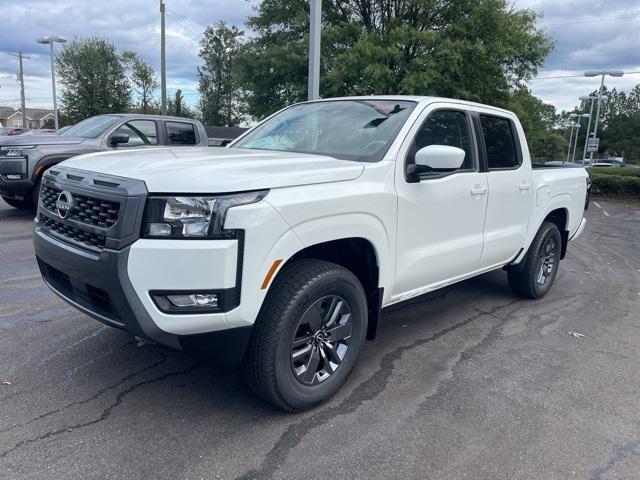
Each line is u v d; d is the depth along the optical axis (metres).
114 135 9.49
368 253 3.43
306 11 20.92
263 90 22.02
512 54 20.00
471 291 5.94
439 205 3.89
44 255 3.17
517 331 4.75
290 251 2.82
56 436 2.84
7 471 2.54
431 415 3.23
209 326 2.66
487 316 5.12
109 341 4.07
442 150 3.33
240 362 2.87
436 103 4.06
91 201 2.82
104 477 2.54
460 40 18.97
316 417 3.15
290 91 20.66
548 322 5.05
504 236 4.79
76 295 3.09
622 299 6.07
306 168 3.08
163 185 2.62
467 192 4.17
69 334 4.18
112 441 2.82
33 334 4.16
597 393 3.63
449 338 4.50
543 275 5.75
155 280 2.58
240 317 2.68
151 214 2.60
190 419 3.06
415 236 3.72
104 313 2.88
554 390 3.64
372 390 3.51
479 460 2.81
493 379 3.76
